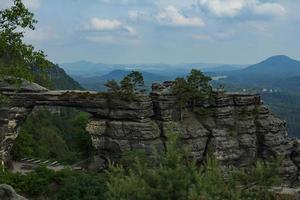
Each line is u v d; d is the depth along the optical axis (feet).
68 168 254.06
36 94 312.71
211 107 321.73
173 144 78.07
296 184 322.96
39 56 155.63
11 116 311.47
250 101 329.93
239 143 314.76
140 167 78.79
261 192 79.00
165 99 305.94
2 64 152.87
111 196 77.20
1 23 150.30
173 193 71.87
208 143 308.19
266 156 324.80
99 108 310.24
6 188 98.27
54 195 231.09
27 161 346.33
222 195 74.90
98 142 305.94
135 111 301.02
